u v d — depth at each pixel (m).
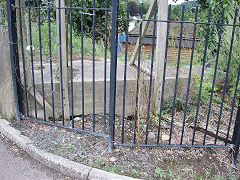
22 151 2.78
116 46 2.39
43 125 3.22
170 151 2.85
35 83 3.31
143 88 3.40
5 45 3.10
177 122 3.63
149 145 2.76
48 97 3.40
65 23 3.31
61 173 2.43
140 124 3.41
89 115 3.63
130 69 4.52
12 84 3.24
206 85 4.29
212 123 3.74
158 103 3.72
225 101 4.62
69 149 2.69
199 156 2.82
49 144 2.77
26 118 3.29
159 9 3.43
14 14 2.99
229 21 4.41
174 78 3.98
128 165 2.47
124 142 2.94
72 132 3.07
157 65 3.59
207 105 4.32
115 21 2.31
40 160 2.57
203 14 5.63
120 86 3.66
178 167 2.57
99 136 2.99
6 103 3.29
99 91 3.60
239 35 4.35
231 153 2.79
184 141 3.12
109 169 2.38
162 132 3.34
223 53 4.76
